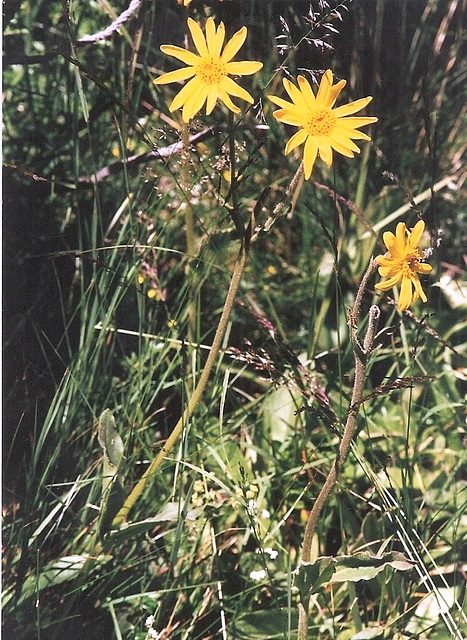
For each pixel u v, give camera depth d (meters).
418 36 0.92
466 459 0.75
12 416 0.65
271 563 0.67
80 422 0.67
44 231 0.74
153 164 0.79
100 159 0.79
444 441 0.78
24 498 0.63
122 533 0.59
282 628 0.62
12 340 0.68
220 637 0.62
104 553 0.61
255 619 0.62
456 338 0.82
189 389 0.73
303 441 0.70
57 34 0.77
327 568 0.53
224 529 0.68
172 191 0.80
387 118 0.91
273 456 0.72
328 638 0.62
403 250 0.50
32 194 0.74
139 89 0.75
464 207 0.89
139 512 0.67
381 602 0.62
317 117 0.52
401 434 0.76
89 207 0.76
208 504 0.63
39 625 0.58
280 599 0.65
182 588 0.60
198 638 0.62
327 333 0.81
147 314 0.76
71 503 0.65
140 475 0.69
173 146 0.67
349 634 0.63
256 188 0.85
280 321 0.85
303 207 0.85
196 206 0.81
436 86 0.94
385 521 0.67
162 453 0.61
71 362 0.65
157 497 0.68
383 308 0.82
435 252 0.81
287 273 0.87
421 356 0.79
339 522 0.71
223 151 0.60
